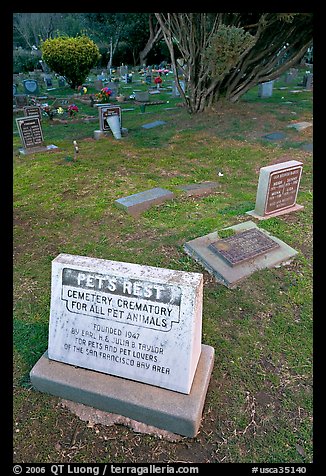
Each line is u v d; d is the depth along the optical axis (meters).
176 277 1.26
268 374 1.55
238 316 1.84
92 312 1.34
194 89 5.45
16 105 7.53
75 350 1.40
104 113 5.00
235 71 5.45
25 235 2.61
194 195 3.14
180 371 1.29
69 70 8.95
